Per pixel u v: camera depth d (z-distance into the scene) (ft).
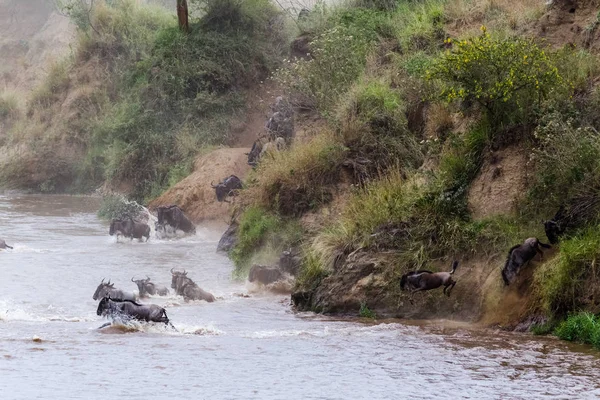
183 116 371.56
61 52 593.42
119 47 469.16
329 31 250.16
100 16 480.64
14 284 182.60
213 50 385.50
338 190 198.29
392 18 267.59
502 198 158.61
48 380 106.22
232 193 267.80
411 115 205.57
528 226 151.64
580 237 141.18
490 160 164.25
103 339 130.00
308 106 241.55
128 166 365.61
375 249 157.69
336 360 118.21
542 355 120.67
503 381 107.04
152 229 281.13
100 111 447.01
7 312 151.23
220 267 210.38
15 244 245.04
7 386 103.35
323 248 165.07
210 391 102.53
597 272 134.10
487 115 169.68
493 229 151.94
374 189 174.50
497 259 148.15
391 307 151.12
